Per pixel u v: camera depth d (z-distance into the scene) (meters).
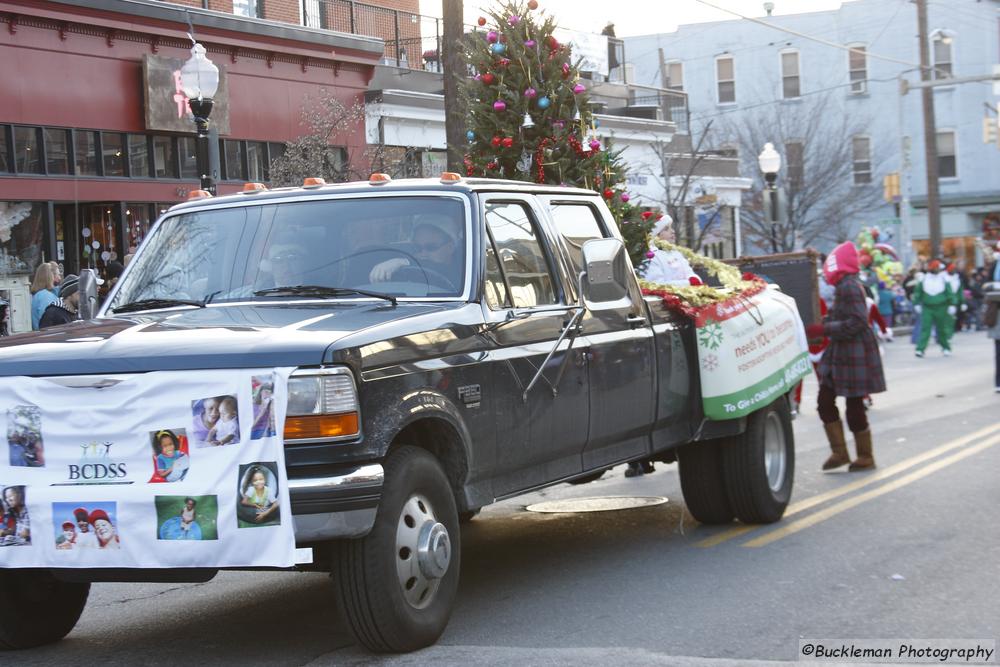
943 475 10.80
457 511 6.05
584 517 9.66
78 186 21.22
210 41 23.20
